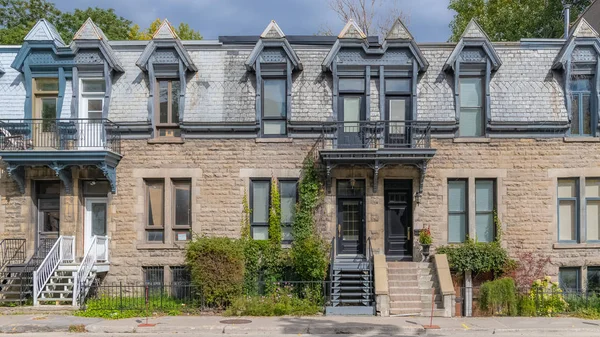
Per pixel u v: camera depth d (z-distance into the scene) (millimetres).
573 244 19906
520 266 19719
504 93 20359
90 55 20484
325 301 18328
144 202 20344
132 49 21188
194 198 20250
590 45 20172
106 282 20031
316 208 20078
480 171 20109
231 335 14695
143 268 20156
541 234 19953
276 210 19984
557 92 20391
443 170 20172
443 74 20625
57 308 17469
